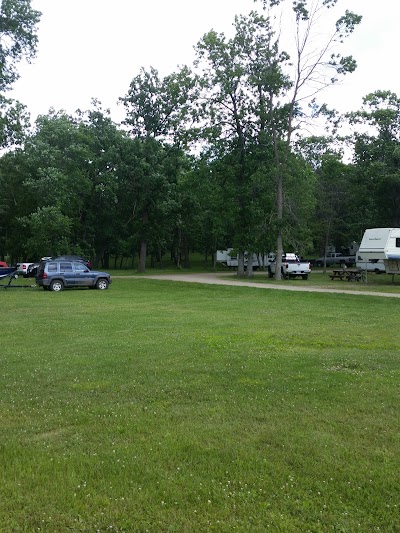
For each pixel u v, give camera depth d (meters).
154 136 47.69
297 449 4.88
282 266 37.50
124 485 4.16
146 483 4.20
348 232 58.25
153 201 48.00
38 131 50.75
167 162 47.56
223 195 38.25
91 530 3.55
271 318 15.03
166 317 15.15
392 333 12.08
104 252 66.50
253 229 37.03
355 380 7.49
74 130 48.69
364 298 21.17
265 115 36.00
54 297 22.69
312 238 53.31
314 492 4.07
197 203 48.69
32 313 16.23
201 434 5.29
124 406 6.28
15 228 55.41
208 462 4.60
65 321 14.22
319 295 22.66
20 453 4.80
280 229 35.16
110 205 53.59
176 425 5.58
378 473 4.36
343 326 13.30
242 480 4.25
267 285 28.83
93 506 3.85
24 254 59.06
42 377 7.74
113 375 7.84
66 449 4.91
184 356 9.22
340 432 5.36
